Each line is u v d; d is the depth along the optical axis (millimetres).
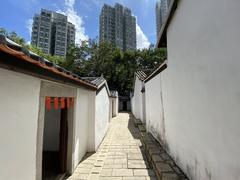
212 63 2381
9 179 1881
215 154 2354
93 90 6008
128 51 28375
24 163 2168
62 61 27906
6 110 1852
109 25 41906
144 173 4270
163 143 5664
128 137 8531
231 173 1999
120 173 4266
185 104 3533
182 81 3691
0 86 1770
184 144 3623
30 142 2312
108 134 9312
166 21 4559
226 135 2090
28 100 2277
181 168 3820
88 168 4480
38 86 2543
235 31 1872
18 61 1772
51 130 6141
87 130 5957
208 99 2525
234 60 1903
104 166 4715
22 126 2139
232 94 1954
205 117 2633
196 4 2867
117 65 27250
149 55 27375
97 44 28266
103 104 8234
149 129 8516
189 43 3221
